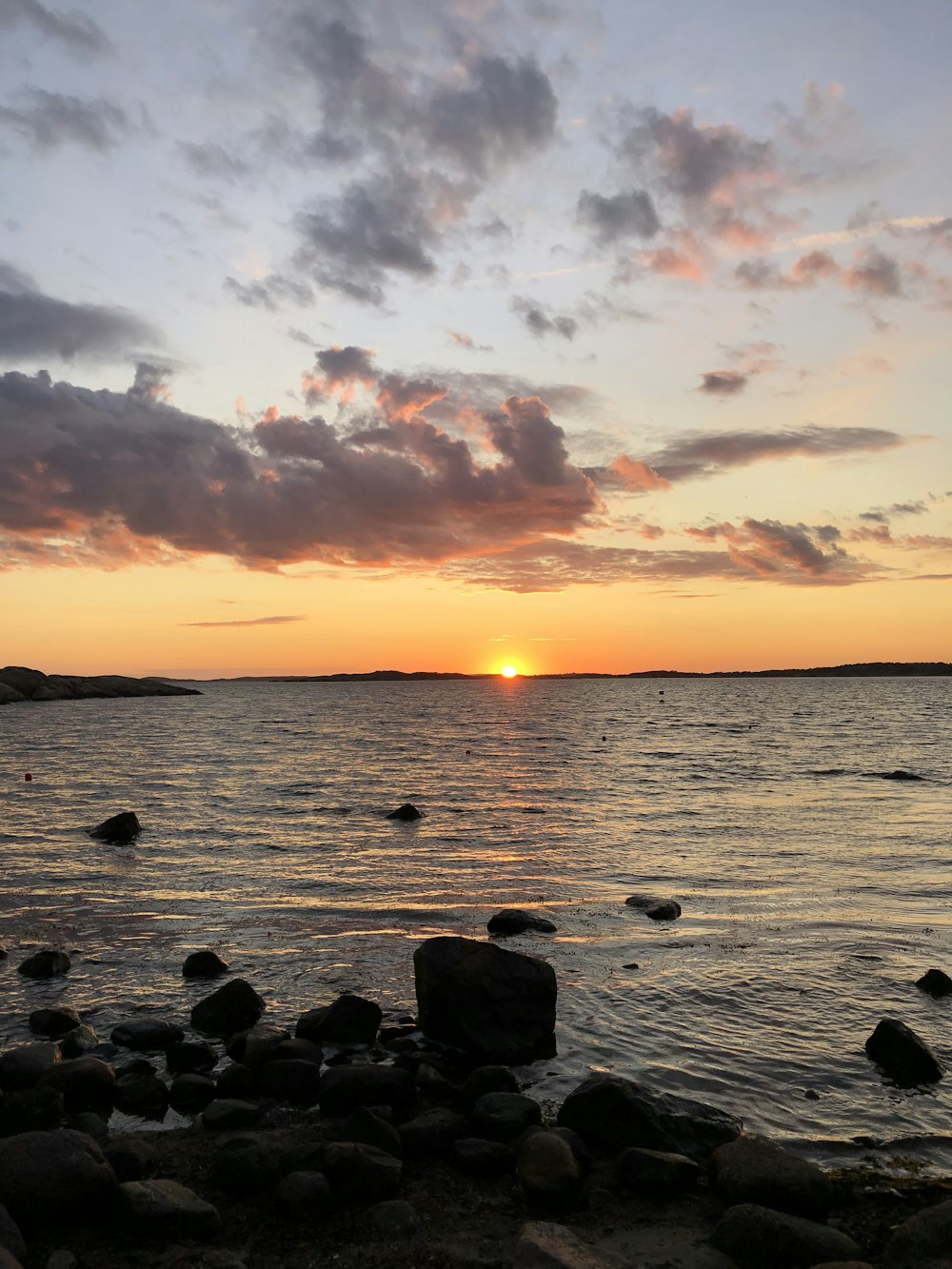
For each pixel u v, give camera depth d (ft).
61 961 42.27
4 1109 25.54
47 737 222.48
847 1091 29.30
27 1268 18.95
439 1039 33.47
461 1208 22.00
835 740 215.51
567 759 163.73
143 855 70.69
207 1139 25.61
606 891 58.54
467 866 66.54
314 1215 21.26
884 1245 20.42
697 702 497.05
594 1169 24.14
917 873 64.39
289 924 50.44
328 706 448.65
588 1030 34.58
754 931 48.60
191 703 496.64
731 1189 22.22
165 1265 19.02
